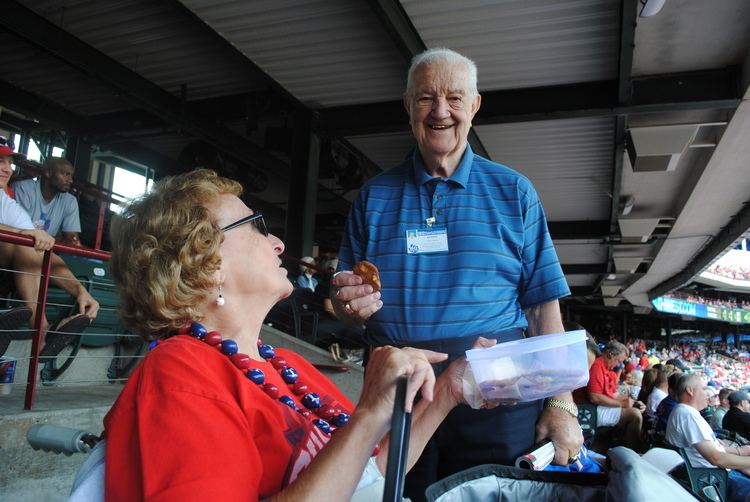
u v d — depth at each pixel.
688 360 35.66
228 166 9.16
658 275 17.28
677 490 0.90
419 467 1.61
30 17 5.80
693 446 4.28
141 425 0.78
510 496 1.02
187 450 0.75
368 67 6.07
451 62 1.70
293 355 1.31
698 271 15.54
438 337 1.64
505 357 1.00
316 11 5.12
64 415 2.53
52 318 3.46
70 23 6.03
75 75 7.55
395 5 4.82
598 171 8.77
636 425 5.64
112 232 1.05
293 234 6.81
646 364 19.92
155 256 0.98
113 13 5.81
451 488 1.01
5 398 2.87
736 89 5.53
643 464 0.94
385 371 0.81
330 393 1.29
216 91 7.45
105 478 0.79
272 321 6.24
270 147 8.09
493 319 1.65
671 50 5.28
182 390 0.81
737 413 6.61
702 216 10.17
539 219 1.73
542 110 6.09
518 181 1.74
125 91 6.96
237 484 0.74
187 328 1.02
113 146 9.41
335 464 0.76
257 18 5.26
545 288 1.68
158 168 10.13
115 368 4.18
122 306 1.04
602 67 5.66
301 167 6.93
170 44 6.34
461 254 1.68
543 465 1.40
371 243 1.80
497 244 1.69
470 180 1.76
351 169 8.61
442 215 1.74
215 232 1.02
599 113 5.95
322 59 5.92
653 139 6.49
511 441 1.53
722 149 6.88
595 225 11.62
